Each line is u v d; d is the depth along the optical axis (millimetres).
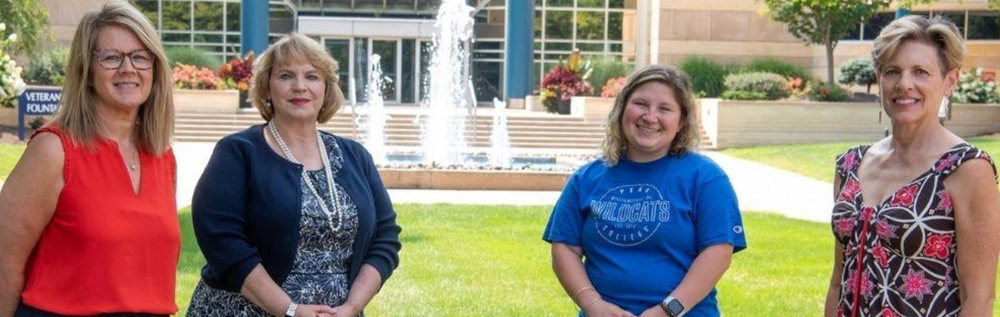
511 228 12719
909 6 29688
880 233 3990
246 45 37281
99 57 4027
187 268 9289
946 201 3881
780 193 18688
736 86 32781
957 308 3908
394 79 42062
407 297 8414
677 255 4480
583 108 31922
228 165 4531
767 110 30672
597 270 4566
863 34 40500
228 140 4613
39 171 3939
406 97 42062
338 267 4590
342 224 4543
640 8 42750
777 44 40750
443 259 10266
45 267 3994
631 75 4660
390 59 42062
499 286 8984
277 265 4484
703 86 36438
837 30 33531
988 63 40250
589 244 4613
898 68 3992
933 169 3918
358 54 41969
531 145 30438
